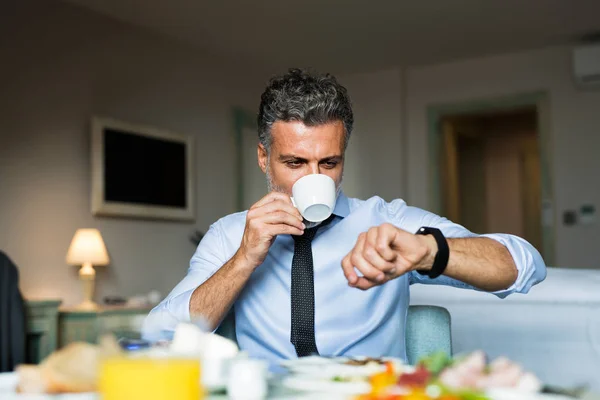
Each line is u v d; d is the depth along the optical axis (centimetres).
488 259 114
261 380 75
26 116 405
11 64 397
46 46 419
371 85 633
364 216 153
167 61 512
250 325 147
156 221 491
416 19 495
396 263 100
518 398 69
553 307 170
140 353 65
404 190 619
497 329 175
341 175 142
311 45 548
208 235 161
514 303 174
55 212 417
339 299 144
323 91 134
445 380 69
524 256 119
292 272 144
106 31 462
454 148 651
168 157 498
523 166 824
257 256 130
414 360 147
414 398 66
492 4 468
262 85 616
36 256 404
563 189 566
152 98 495
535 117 806
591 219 555
